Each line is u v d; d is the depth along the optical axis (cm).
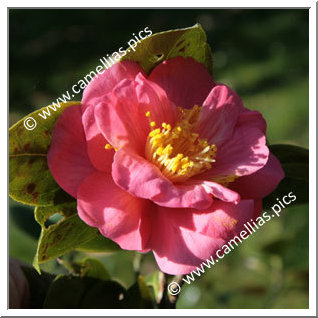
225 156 33
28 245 59
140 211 31
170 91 33
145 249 31
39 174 32
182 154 32
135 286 35
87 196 31
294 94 103
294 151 35
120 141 31
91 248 35
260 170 32
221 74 115
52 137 31
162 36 32
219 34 129
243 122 33
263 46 123
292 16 133
